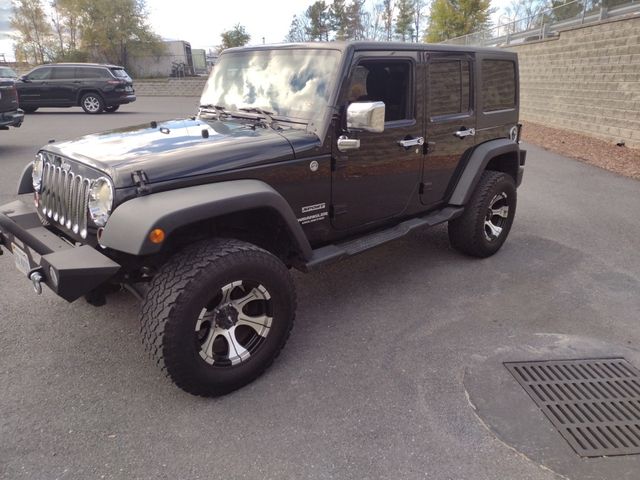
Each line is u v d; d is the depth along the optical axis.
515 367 3.10
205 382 2.70
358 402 2.78
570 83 13.32
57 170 3.04
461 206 4.46
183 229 2.78
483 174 4.71
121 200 2.54
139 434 2.52
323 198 3.34
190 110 19.89
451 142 4.25
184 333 2.54
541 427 2.58
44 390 2.84
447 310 3.85
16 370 3.02
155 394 2.83
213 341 2.74
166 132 3.28
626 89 10.74
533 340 3.42
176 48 43.03
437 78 3.97
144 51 42.38
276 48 3.63
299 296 4.07
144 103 24.08
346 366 3.11
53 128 13.67
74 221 2.87
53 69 17.84
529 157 10.36
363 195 3.61
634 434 2.54
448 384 2.93
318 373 3.04
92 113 18.17
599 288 4.24
